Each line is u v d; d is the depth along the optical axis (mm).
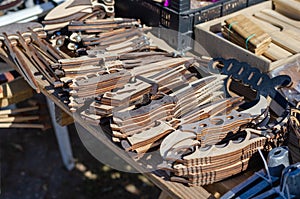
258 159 914
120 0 1510
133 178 2451
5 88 1435
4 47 1366
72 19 1363
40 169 2547
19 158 2637
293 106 1025
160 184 895
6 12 1646
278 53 1212
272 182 845
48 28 1356
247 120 962
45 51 1278
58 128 2336
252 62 1176
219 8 1350
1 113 1507
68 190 2400
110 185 2412
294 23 1347
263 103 1018
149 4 1383
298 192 806
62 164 2570
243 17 1320
